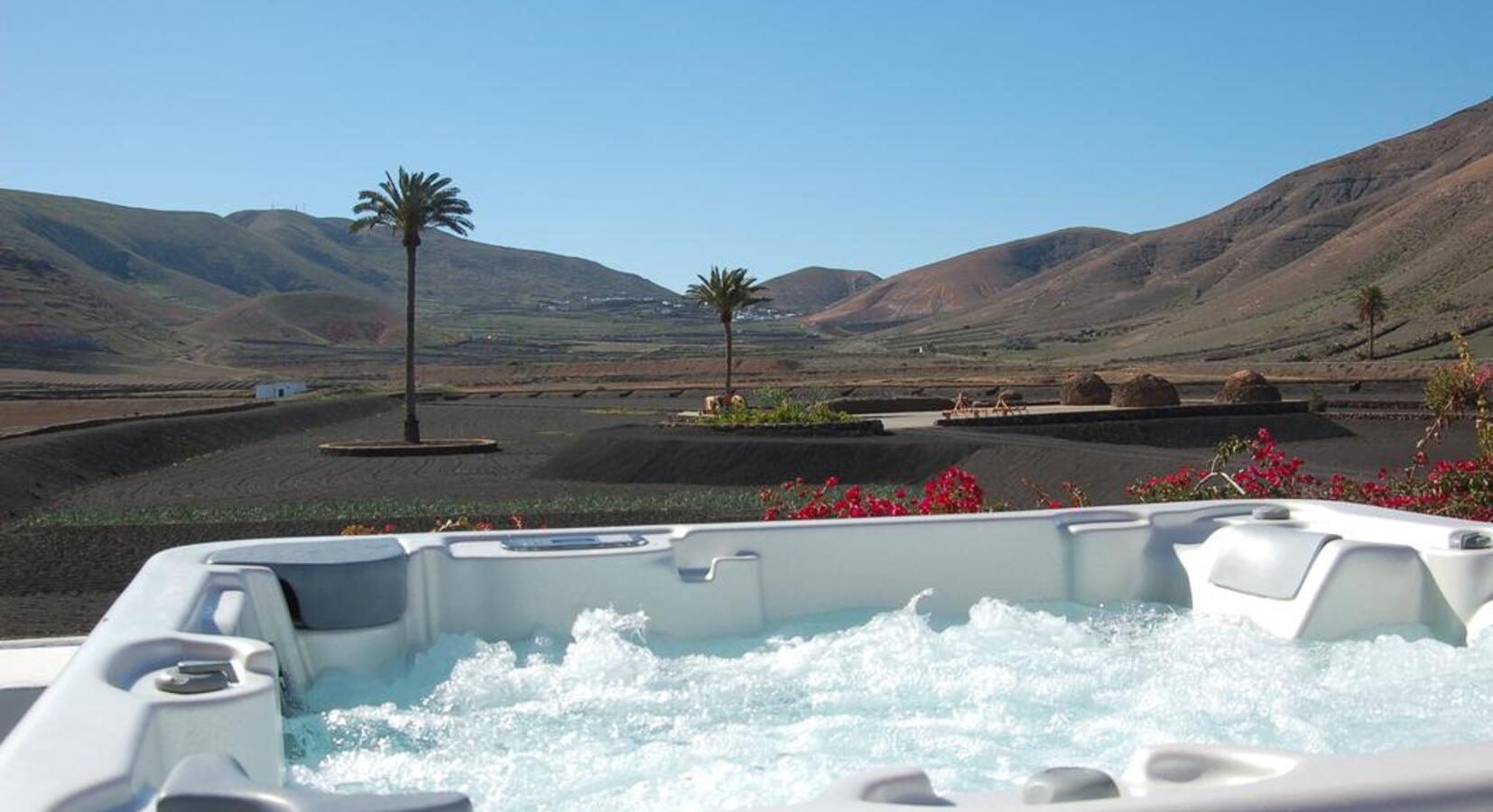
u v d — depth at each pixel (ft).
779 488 81.05
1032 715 15.51
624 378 364.17
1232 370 324.80
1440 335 386.52
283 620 16.01
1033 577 20.63
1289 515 21.58
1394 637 17.85
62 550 49.98
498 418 181.68
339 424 180.04
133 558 48.57
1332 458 87.15
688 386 279.49
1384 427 120.88
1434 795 6.95
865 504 35.17
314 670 16.34
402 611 17.19
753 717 15.58
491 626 18.26
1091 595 20.90
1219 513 21.90
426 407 219.61
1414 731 14.55
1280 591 18.67
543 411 195.42
